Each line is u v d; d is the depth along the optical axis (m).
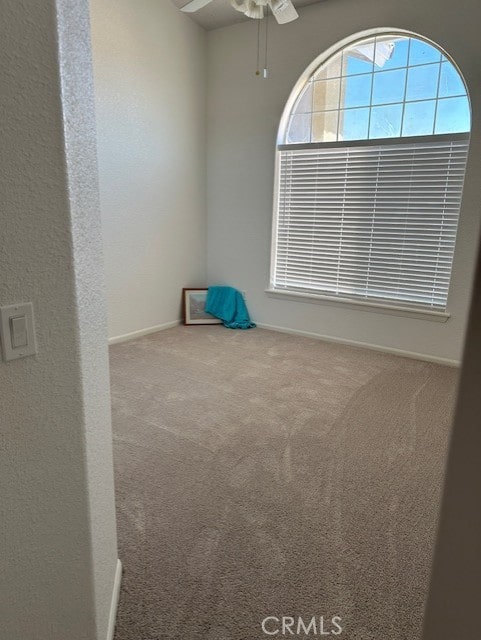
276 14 2.78
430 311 3.46
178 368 3.29
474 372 0.53
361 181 3.67
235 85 4.15
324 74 3.72
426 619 0.63
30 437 0.81
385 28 3.30
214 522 1.68
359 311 3.83
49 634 0.93
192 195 4.43
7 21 0.66
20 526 0.82
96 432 1.08
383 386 3.02
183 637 1.22
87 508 0.97
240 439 2.29
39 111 0.73
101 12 3.22
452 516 0.58
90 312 1.02
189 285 4.60
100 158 3.44
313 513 1.75
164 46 3.80
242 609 1.32
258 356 3.60
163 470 2.01
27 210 0.74
